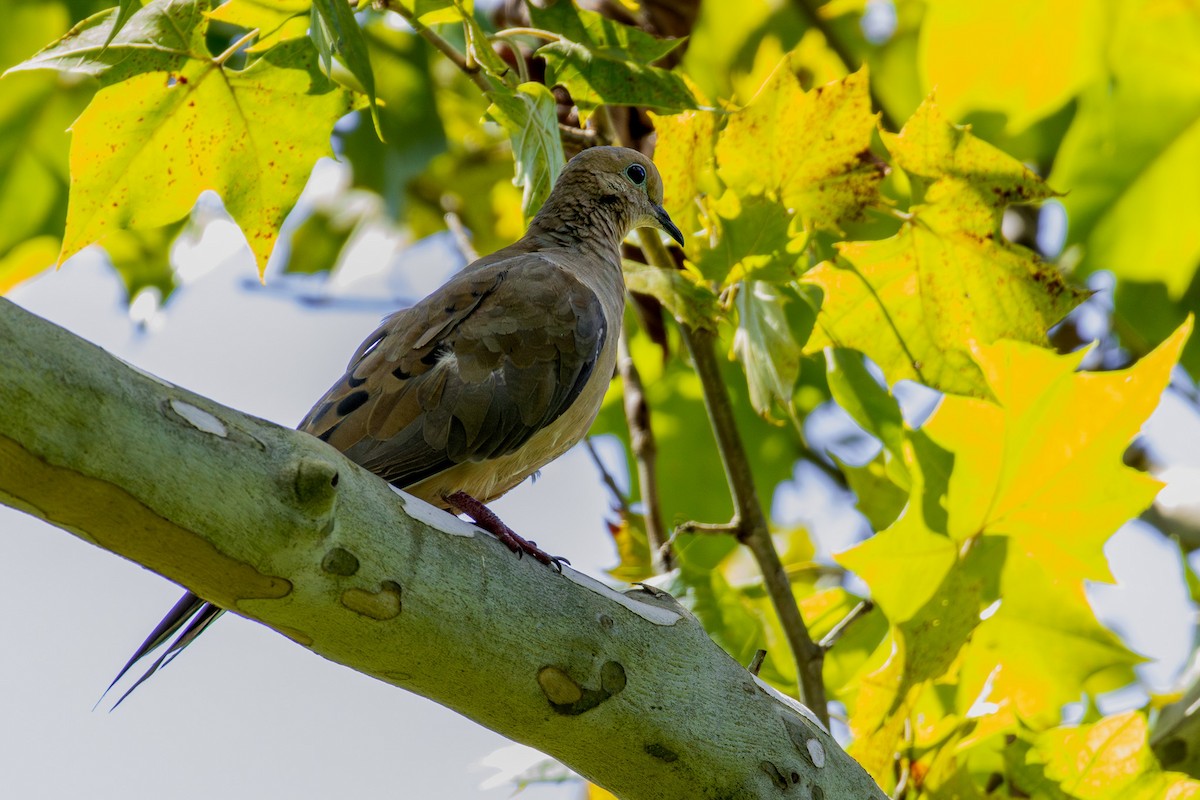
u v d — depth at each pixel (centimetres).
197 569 584
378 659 636
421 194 1588
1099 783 994
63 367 532
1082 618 1134
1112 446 1005
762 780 703
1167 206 1327
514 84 924
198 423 564
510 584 655
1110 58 1305
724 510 1566
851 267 1021
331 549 596
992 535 1073
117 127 889
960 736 998
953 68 1327
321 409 909
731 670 718
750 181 993
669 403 1591
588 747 687
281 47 894
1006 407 1016
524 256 1000
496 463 920
